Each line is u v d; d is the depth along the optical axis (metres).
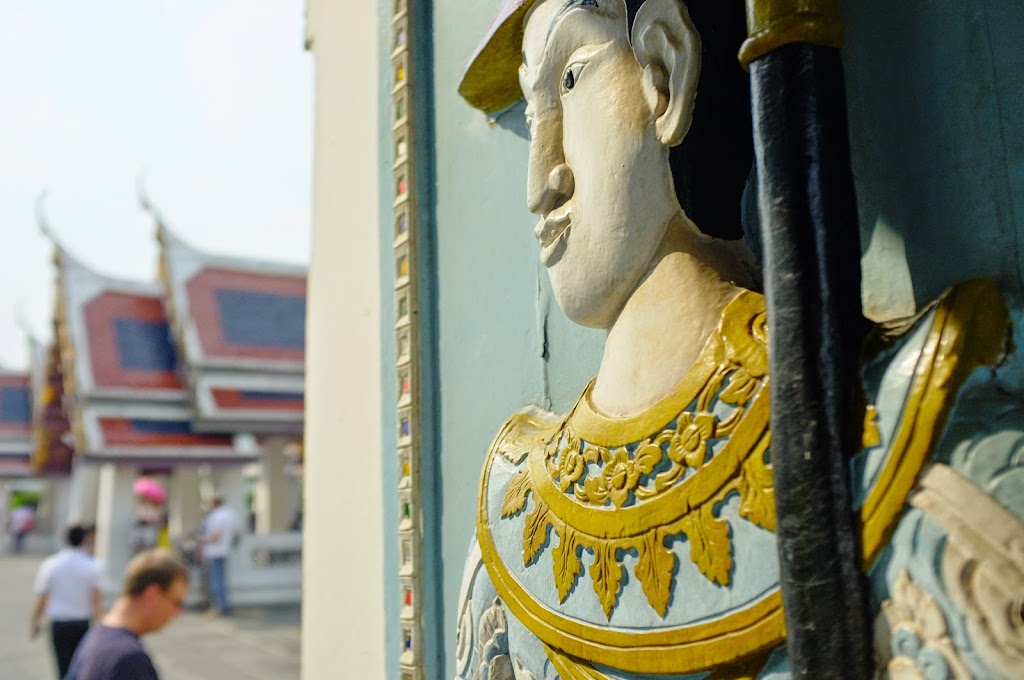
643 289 0.93
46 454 20.92
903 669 0.63
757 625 0.75
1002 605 0.58
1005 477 0.61
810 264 0.70
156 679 2.55
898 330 0.71
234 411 12.45
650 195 0.91
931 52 0.84
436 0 1.72
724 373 0.81
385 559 1.65
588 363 1.25
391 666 1.60
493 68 1.34
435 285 1.64
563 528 0.98
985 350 0.65
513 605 1.06
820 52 0.73
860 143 0.90
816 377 0.69
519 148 1.44
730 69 0.93
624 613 0.88
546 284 1.35
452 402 1.55
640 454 0.87
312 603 1.98
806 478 0.68
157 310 13.73
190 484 13.19
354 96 2.01
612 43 0.96
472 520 1.45
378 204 1.79
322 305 2.08
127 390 12.70
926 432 0.64
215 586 9.88
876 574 0.66
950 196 0.81
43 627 9.45
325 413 2.02
